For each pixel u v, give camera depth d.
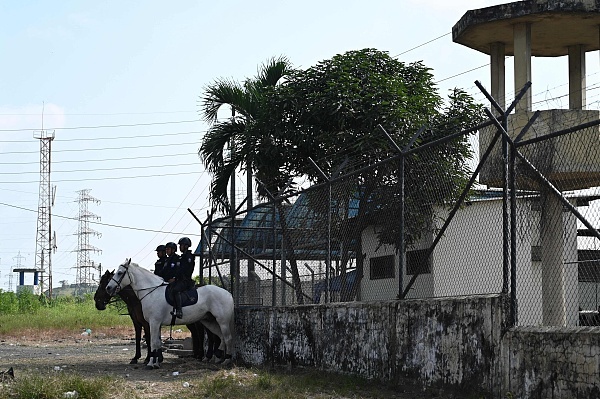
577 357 10.70
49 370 18.73
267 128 24.62
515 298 12.16
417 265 16.98
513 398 11.78
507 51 22.05
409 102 23.33
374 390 14.37
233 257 22.69
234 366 19.06
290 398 13.42
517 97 12.59
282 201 19.91
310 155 24.31
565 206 12.49
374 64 24.89
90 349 29.14
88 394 13.32
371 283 18.25
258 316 20.30
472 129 13.27
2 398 13.01
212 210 26.17
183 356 23.77
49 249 94.12
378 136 22.39
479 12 20.00
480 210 18.52
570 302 17.80
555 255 15.95
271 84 28.39
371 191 16.69
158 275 21.22
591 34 20.66
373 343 15.49
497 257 18.23
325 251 17.98
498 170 15.47
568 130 11.30
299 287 19.20
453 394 13.17
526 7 19.27
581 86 21.48
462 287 18.41
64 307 61.53
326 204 18.08
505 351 12.08
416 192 15.41
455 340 13.22
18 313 57.19
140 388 14.94
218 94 27.45
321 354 17.28
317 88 24.36
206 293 20.14
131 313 20.56
